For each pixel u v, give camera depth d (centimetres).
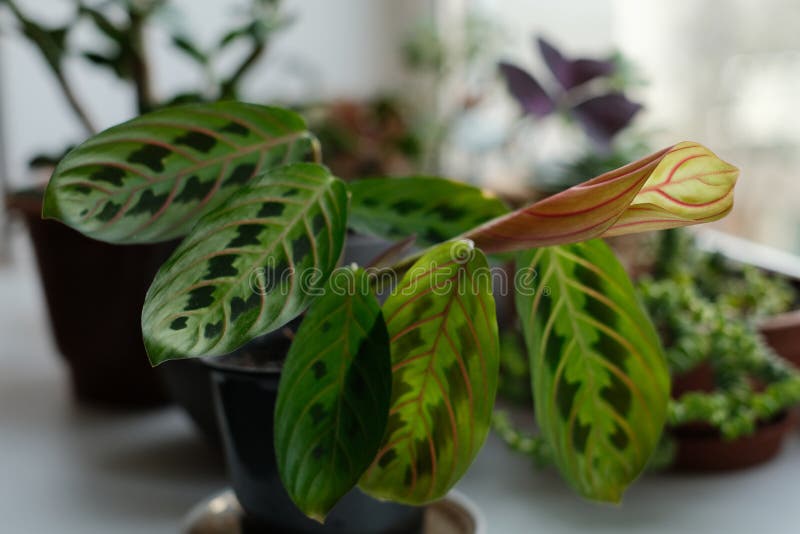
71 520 67
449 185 53
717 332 67
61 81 82
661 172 44
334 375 46
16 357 108
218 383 54
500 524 65
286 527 54
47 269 82
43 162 80
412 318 46
